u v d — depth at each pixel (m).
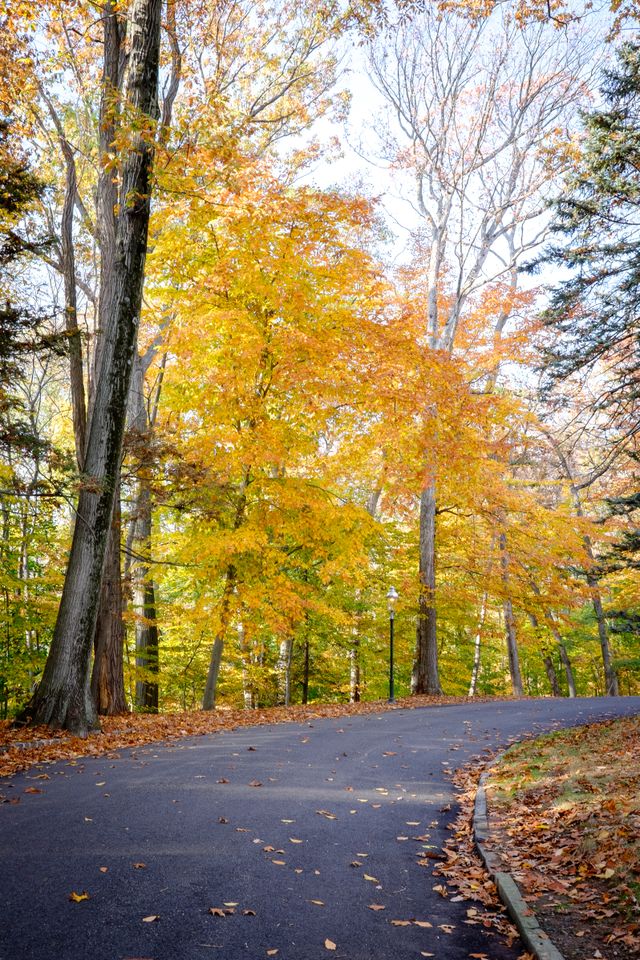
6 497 16.73
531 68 21.92
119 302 12.61
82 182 19.05
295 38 18.92
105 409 12.59
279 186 15.70
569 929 4.39
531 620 33.66
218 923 4.40
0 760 9.66
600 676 43.81
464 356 25.58
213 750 11.16
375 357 16.12
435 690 23.39
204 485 15.49
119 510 16.48
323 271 16.45
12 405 13.11
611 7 11.37
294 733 13.54
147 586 19.42
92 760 10.16
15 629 19.95
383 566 25.20
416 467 20.56
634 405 16.08
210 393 16.59
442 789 9.05
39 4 13.16
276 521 16.56
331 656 29.27
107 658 16.31
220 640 18.20
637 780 7.57
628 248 15.59
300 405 16.42
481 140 22.31
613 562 23.06
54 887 4.80
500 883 5.26
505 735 13.91
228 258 15.52
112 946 3.98
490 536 26.52
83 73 17.33
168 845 5.88
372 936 4.45
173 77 17.06
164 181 12.74
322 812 7.36
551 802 7.42
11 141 13.79
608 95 15.53
